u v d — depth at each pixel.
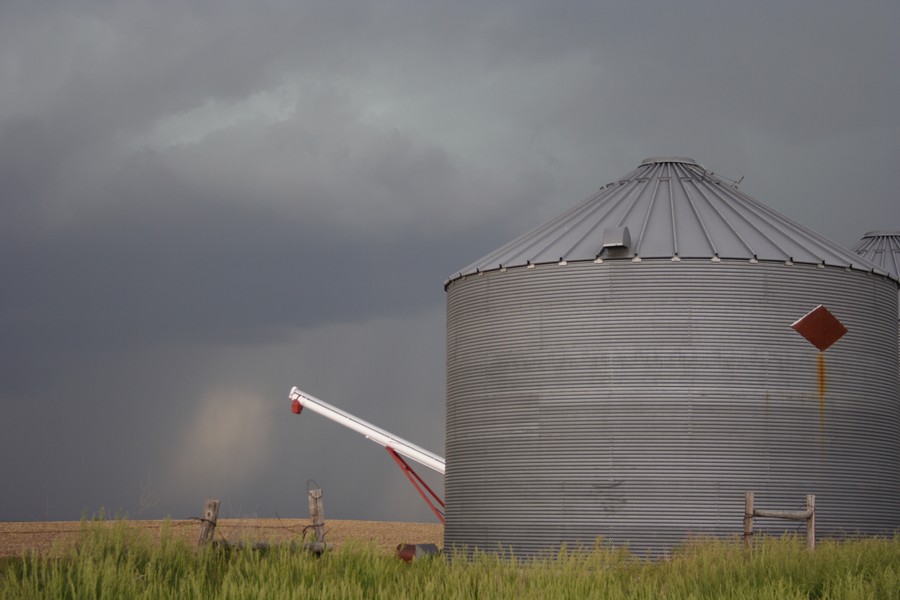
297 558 23.12
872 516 38.22
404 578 22.27
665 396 37.12
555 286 38.91
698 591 22.20
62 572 19.89
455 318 42.38
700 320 37.41
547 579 22.56
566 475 37.66
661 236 39.09
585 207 44.03
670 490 36.56
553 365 38.50
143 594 19.09
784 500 36.81
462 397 41.19
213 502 24.19
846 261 39.09
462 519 40.31
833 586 22.22
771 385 37.34
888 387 39.84
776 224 41.09
